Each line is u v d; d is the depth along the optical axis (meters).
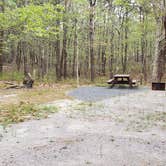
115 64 39.53
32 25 16.78
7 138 6.17
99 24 34.38
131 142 5.85
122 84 21.52
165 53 21.83
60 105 10.89
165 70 29.20
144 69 33.78
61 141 5.92
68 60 38.84
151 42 39.28
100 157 4.91
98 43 31.00
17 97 13.34
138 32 29.09
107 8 31.11
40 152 5.18
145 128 7.18
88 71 36.12
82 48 35.69
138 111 9.69
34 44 30.17
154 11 17.53
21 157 4.91
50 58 39.59
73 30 29.38
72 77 33.56
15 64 37.75
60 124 7.62
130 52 44.53
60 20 25.17
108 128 7.16
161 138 6.19
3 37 20.67
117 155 5.02
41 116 8.67
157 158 4.87
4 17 16.00
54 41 30.20
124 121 8.02
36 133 6.63
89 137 6.24
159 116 8.77
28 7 16.73
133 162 4.66
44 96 13.84
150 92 16.06
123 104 11.27
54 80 25.66
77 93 15.40
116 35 37.12
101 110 9.86
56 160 4.76
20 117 8.45
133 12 29.75
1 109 9.73
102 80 29.84
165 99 12.82
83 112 9.43
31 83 18.69
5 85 18.44
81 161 4.71
